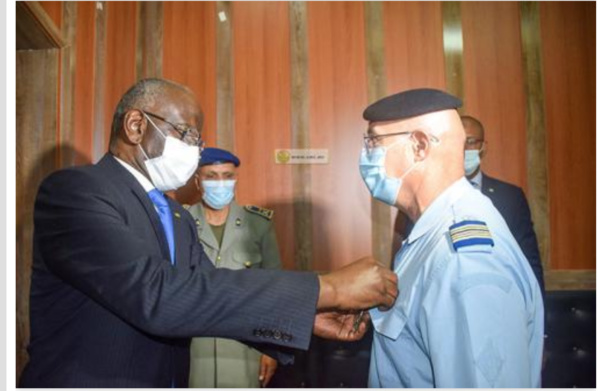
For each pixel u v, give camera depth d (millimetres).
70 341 923
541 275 1928
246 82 2564
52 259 899
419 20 2570
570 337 2186
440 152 886
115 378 913
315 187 2502
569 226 2443
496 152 2486
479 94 2518
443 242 802
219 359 1919
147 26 2602
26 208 2350
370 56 2553
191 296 834
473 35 2553
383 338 880
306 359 2203
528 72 2518
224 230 2113
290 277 882
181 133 1096
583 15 2533
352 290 876
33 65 2436
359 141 2512
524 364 673
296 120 2533
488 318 682
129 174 1052
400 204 958
